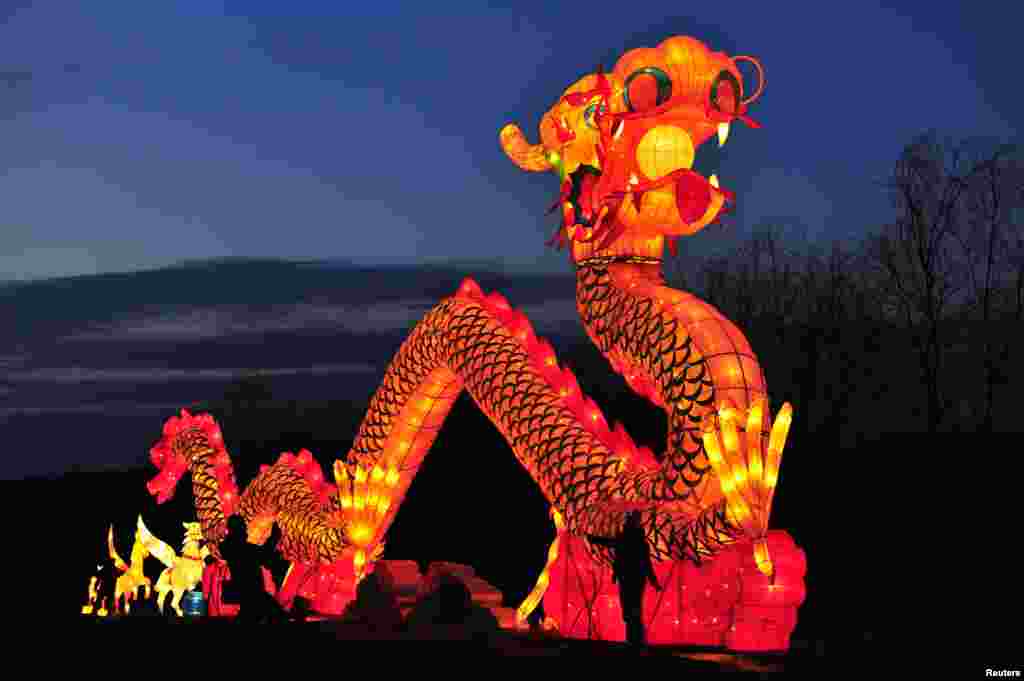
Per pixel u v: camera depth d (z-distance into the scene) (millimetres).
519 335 11664
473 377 11531
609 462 10344
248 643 9219
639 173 10086
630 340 10117
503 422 11164
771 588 9289
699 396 9430
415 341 12625
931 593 14266
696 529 9070
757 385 9375
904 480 18344
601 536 9883
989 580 14383
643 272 10562
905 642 10250
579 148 10703
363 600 10969
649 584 9797
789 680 7605
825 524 17938
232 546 11398
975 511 16828
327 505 13891
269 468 15047
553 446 10641
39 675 8047
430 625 10039
